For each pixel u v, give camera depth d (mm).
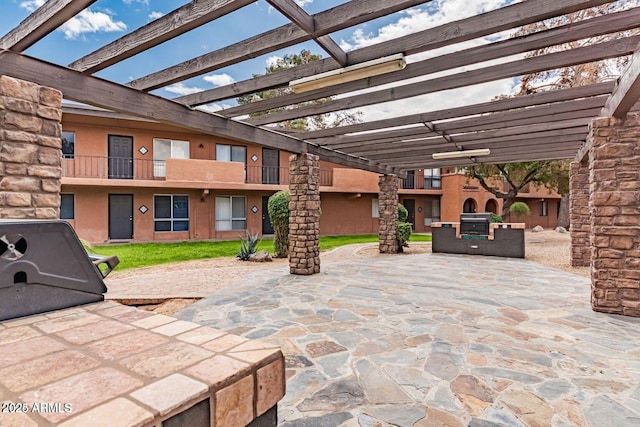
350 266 7422
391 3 2344
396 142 6969
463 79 3727
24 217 2688
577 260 7309
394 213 9992
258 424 758
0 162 2580
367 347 2955
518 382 2357
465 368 2568
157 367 707
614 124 3934
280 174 14805
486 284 5555
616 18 2609
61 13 2393
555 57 3217
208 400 636
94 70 3201
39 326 946
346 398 2164
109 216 11789
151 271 6816
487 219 9461
